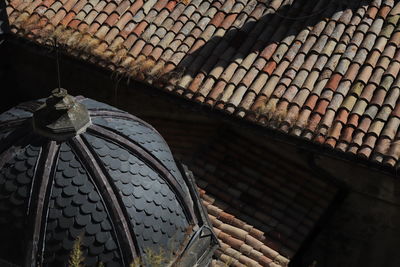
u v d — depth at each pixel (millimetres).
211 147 19016
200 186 17953
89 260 13250
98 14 20344
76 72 20688
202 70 18594
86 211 13297
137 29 19859
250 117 17578
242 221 17391
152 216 13805
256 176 18578
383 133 16812
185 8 20312
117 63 19141
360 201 18672
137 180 13898
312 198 18453
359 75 17953
